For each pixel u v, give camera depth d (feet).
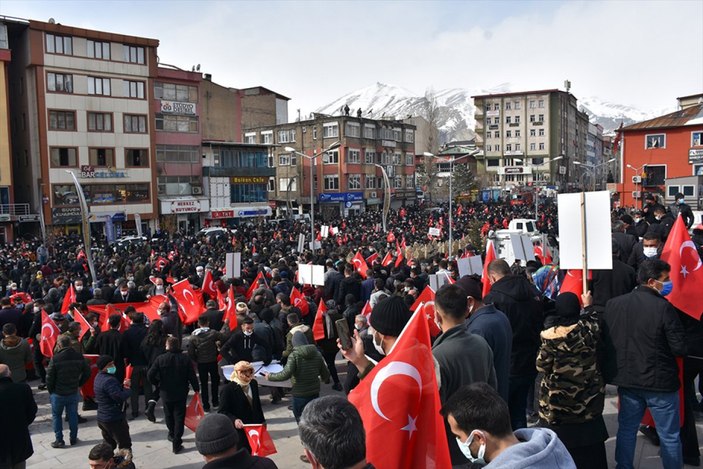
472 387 10.39
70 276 67.00
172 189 185.78
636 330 17.43
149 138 178.19
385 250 88.69
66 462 27.68
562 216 21.03
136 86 175.63
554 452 9.55
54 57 159.43
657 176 176.76
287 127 243.81
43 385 39.78
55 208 158.81
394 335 15.40
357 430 9.08
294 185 242.37
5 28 152.05
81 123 164.66
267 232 128.36
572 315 16.89
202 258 80.74
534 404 27.37
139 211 175.83
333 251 82.12
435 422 12.13
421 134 343.26
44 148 157.89
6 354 32.68
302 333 28.17
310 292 50.26
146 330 34.58
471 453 10.19
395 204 259.60
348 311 38.37
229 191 199.72
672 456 17.33
